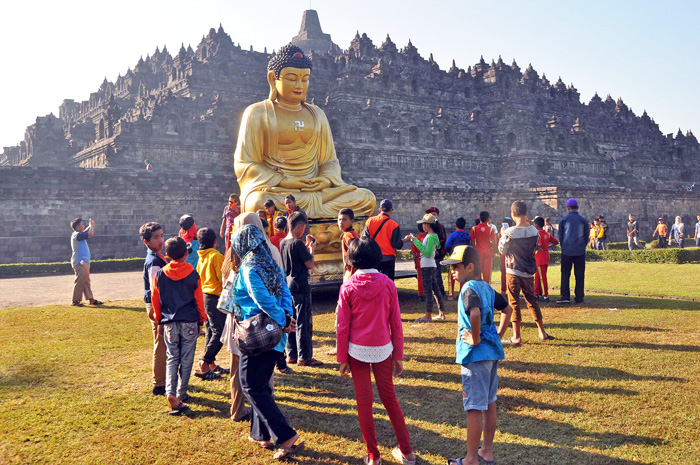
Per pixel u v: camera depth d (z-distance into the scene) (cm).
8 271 2969
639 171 8050
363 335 603
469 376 590
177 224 4106
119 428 711
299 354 986
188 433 696
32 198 3634
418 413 740
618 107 10156
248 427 717
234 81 6519
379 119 6266
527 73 9356
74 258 1656
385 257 1272
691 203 6184
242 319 629
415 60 8362
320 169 1831
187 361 789
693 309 1345
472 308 586
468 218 5472
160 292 780
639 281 1958
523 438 655
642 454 603
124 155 5125
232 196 1786
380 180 5956
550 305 1506
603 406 736
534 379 853
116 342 1164
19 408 775
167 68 8850
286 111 1744
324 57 7794
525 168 6819
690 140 8969
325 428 704
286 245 991
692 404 730
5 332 1262
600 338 1084
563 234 1495
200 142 5488
